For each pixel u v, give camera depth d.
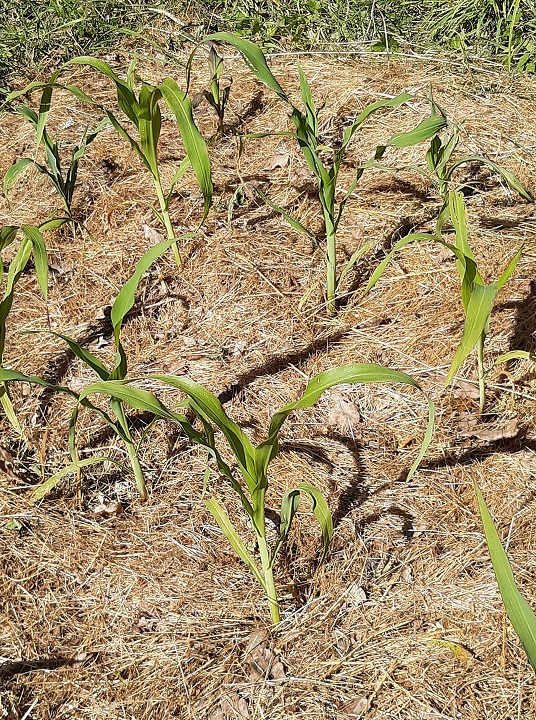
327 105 4.44
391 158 4.06
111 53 5.04
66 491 2.79
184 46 5.09
